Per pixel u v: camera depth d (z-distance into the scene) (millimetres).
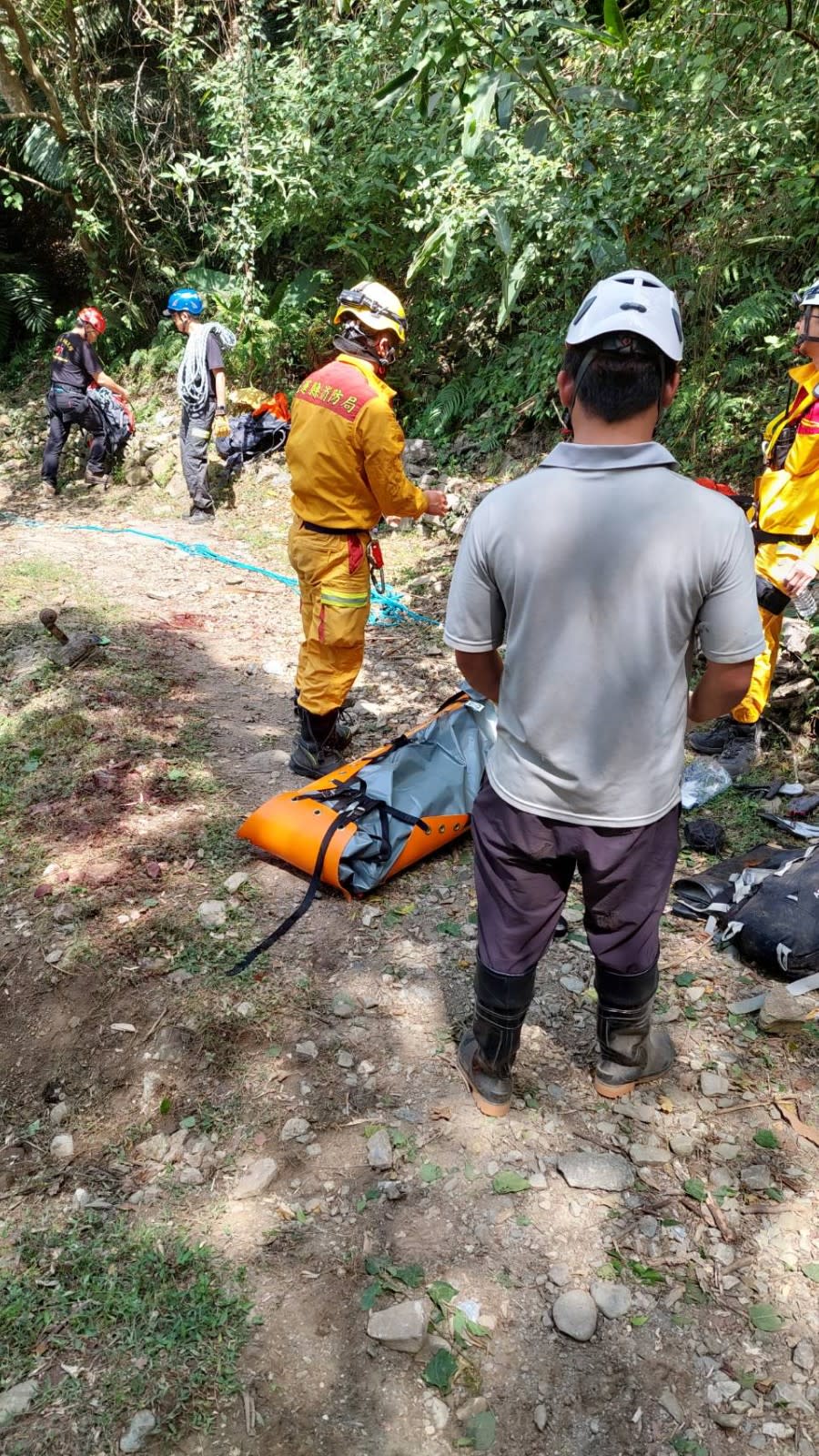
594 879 2166
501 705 2102
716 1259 2250
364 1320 2139
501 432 7203
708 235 5664
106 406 9047
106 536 7609
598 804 2043
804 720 4156
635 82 5387
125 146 10812
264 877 3566
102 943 3246
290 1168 2496
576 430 1904
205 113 10523
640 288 1827
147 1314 2176
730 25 4641
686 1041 2809
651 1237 2297
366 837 3359
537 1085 2691
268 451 8617
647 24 5406
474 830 2260
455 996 3006
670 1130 2555
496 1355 2078
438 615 5836
